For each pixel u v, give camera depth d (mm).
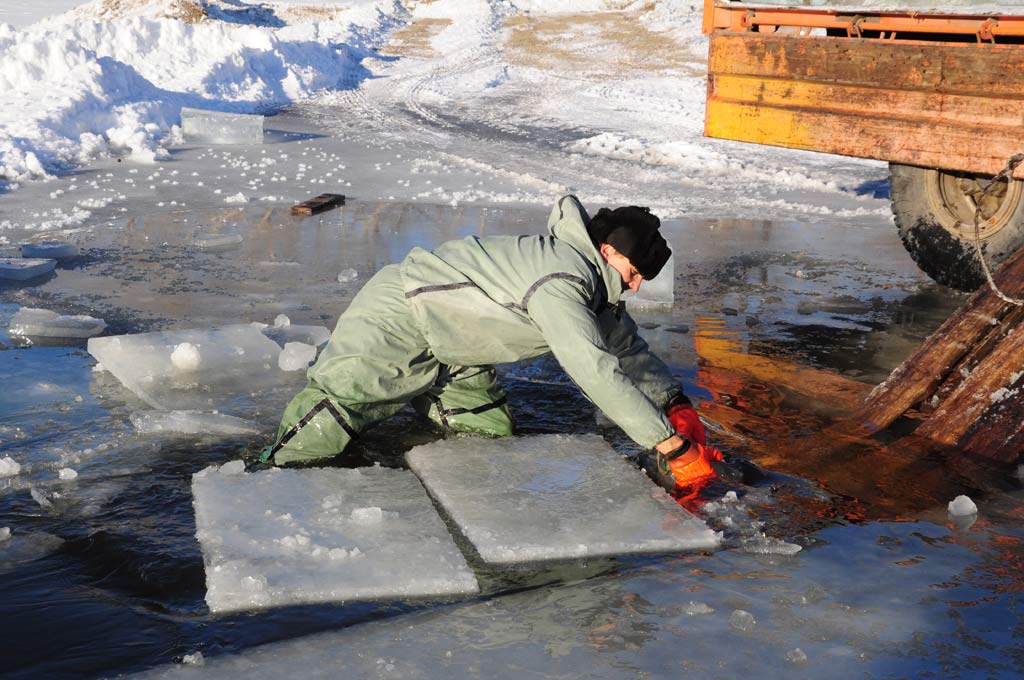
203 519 2773
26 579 2496
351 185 9750
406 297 3266
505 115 17062
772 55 5871
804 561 2672
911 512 3018
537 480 3113
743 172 11383
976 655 2215
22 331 4598
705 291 5980
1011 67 4809
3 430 3463
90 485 3057
